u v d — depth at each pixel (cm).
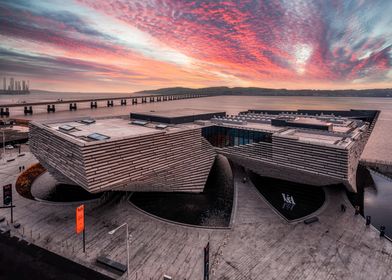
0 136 13262
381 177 8619
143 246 4416
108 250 4300
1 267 3825
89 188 4572
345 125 8569
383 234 4666
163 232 4834
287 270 3862
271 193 6606
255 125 8594
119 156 5025
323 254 4209
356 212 5459
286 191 6725
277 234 4775
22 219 5231
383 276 3725
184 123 8438
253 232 4838
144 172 5522
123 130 6594
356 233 4797
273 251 4291
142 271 3834
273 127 8069
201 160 7038
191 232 4841
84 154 4469
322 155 5500
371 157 13588
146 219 5300
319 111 12569
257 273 3806
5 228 4831
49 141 6059
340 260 4066
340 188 6825
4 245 4362
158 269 3881
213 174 8162
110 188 5075
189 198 6372
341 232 4831
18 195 6344
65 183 6962
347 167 5156
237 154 7412
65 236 4669
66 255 4147
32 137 7294
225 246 4425
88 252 4241
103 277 3703
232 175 8056
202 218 5375
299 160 5938
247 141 7325
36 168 8419
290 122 7919
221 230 4909
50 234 4719
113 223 5131
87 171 4528
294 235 4738
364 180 8238
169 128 6844
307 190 6775
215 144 8219
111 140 4844
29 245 4384
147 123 7712
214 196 6519
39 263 3947
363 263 3997
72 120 8244
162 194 6538
